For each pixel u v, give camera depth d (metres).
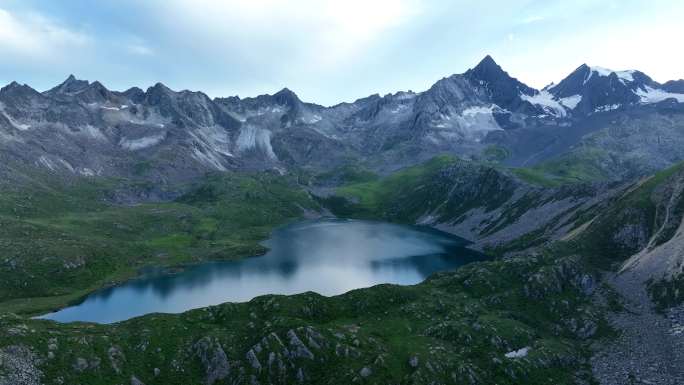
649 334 104.75
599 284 134.25
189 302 174.88
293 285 193.88
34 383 82.50
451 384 91.12
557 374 96.31
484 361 99.38
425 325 117.31
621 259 144.88
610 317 116.75
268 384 93.12
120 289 197.62
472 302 131.25
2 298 182.75
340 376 91.69
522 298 131.88
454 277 151.62
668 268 122.12
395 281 197.00
